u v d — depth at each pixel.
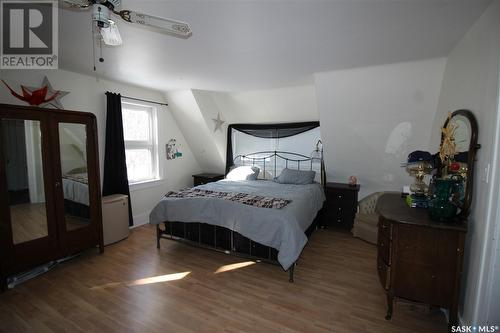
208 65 2.71
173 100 4.24
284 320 1.90
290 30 1.87
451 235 1.67
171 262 2.80
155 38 2.03
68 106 3.08
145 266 2.71
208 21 1.74
